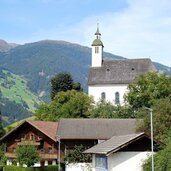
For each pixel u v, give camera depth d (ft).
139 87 318.45
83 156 239.91
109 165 156.66
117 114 321.73
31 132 269.44
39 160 235.61
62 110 353.72
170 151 138.51
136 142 157.17
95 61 409.28
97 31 417.49
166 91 306.76
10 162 269.23
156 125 196.95
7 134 272.10
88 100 359.05
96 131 253.44
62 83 445.37
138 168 155.84
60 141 252.62
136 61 406.00
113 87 391.45
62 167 245.45
